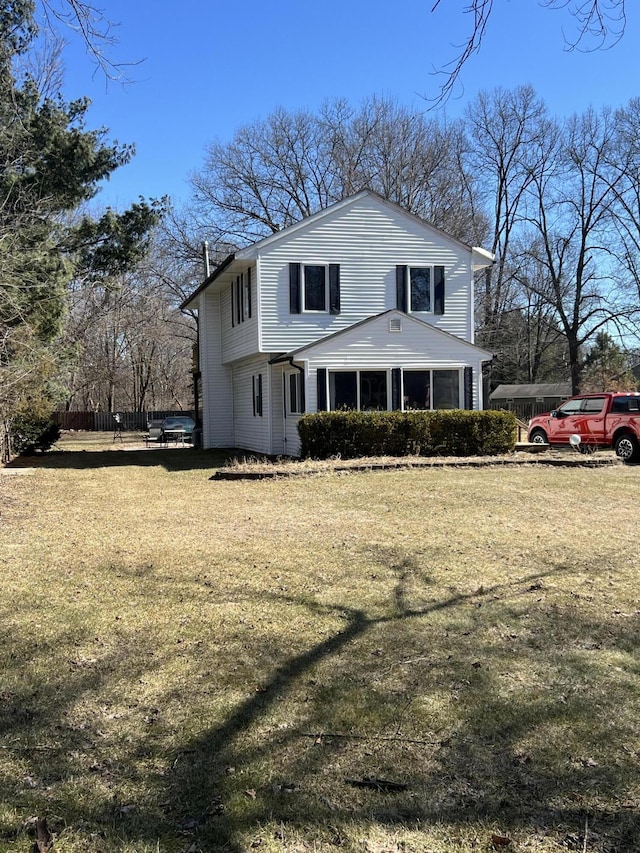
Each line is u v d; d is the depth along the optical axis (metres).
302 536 7.12
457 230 33.81
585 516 8.16
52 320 15.83
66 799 2.56
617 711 3.20
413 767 2.75
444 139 34.03
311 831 2.36
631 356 38.28
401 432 14.62
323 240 16.91
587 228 34.69
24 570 5.83
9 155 14.58
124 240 20.14
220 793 2.59
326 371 15.33
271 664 3.81
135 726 3.12
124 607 4.82
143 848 2.28
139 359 47.38
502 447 15.25
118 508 9.23
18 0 11.45
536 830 2.35
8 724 3.15
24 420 17.95
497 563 5.93
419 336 15.83
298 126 35.12
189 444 25.45
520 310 37.56
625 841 2.29
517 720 3.13
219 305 21.33
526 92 33.66
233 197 35.47
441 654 3.92
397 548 6.52
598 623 4.41
